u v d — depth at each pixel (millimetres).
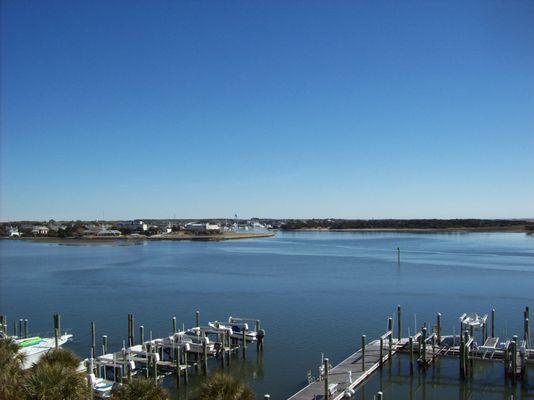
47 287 100438
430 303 78562
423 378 43250
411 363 44781
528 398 39406
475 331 59875
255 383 43562
